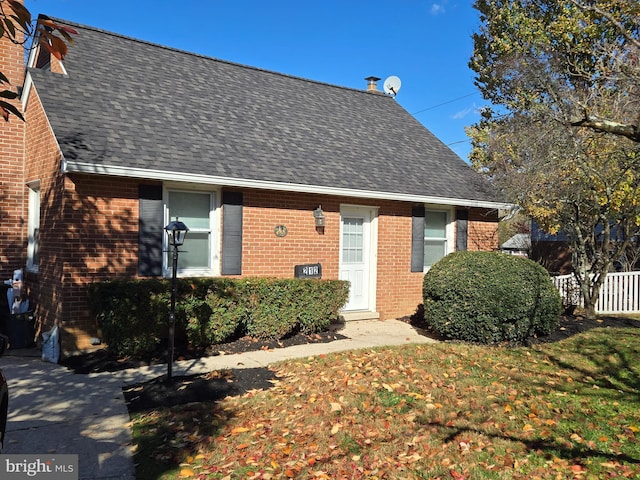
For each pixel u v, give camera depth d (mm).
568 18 12875
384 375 6348
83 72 9117
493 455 4148
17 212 9398
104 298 6883
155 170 7562
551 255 19156
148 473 3881
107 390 5871
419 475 3842
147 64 10562
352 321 10633
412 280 11617
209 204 8914
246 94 11547
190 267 8703
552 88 10594
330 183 9570
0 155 9211
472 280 8320
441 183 11836
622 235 14312
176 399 5523
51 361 7191
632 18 9344
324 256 10211
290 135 10703
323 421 4867
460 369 6625
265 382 6148
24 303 8594
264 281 8078
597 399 5469
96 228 7570
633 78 8242
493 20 17328
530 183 11484
